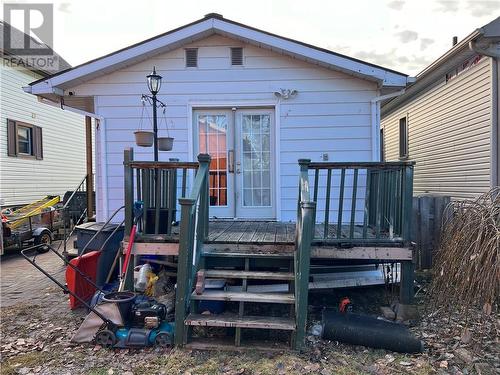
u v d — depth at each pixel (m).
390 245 3.97
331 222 5.95
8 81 9.84
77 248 5.37
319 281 4.38
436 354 3.20
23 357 3.18
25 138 10.70
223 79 5.98
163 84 6.01
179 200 3.33
